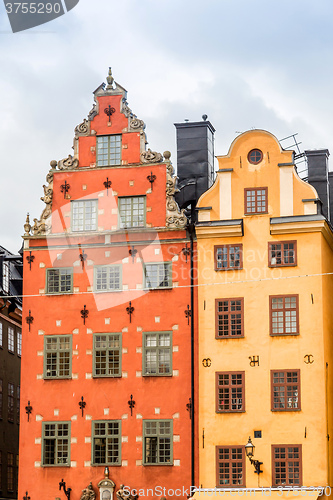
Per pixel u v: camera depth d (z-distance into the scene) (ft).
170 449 133.08
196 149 148.56
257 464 129.39
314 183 147.33
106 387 136.77
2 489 164.35
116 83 145.18
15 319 177.37
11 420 171.63
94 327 139.03
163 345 136.36
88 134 144.77
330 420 131.95
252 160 138.72
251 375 132.67
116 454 134.51
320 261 134.00
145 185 141.49
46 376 138.72
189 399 134.00
